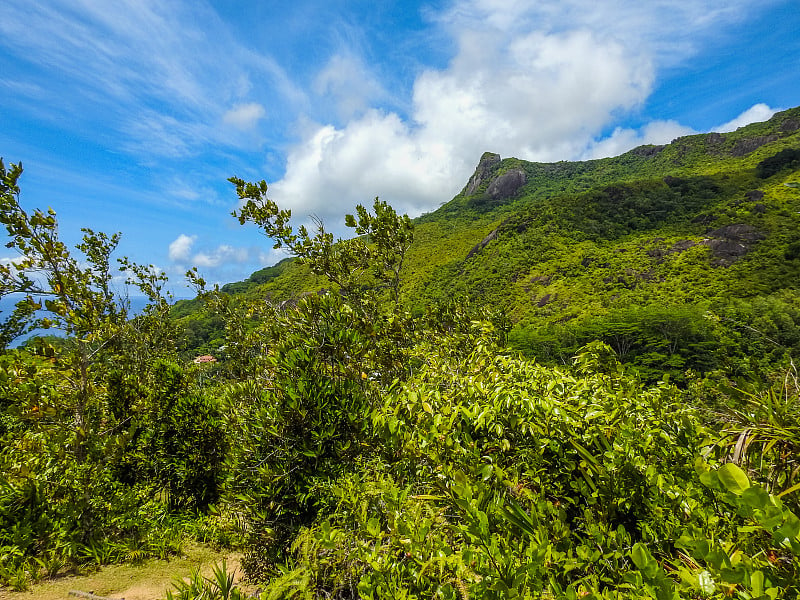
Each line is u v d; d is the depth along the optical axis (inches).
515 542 56.3
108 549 193.3
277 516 162.6
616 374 111.6
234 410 251.1
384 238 303.9
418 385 114.3
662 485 66.9
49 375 198.7
